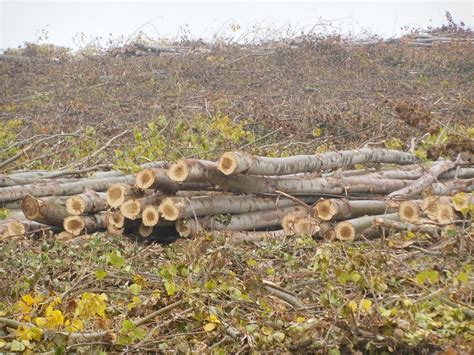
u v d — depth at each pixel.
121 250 10.30
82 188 12.25
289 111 20.67
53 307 7.54
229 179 11.08
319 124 18.64
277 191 11.53
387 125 18.25
